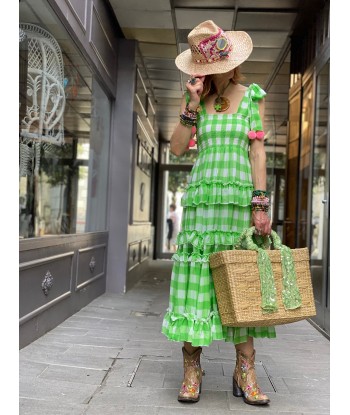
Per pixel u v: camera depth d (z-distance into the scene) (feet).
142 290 21.65
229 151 7.86
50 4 11.57
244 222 7.84
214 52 7.78
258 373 9.62
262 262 7.14
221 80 8.06
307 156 17.74
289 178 20.62
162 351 11.04
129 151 20.86
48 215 17.42
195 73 7.91
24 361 9.82
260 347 11.88
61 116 15.17
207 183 7.82
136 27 19.93
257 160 7.93
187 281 7.80
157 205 44.09
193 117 7.91
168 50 22.33
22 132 12.14
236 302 6.99
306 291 7.49
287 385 8.89
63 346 11.16
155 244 44.11
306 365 10.32
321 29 16.20
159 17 18.78
